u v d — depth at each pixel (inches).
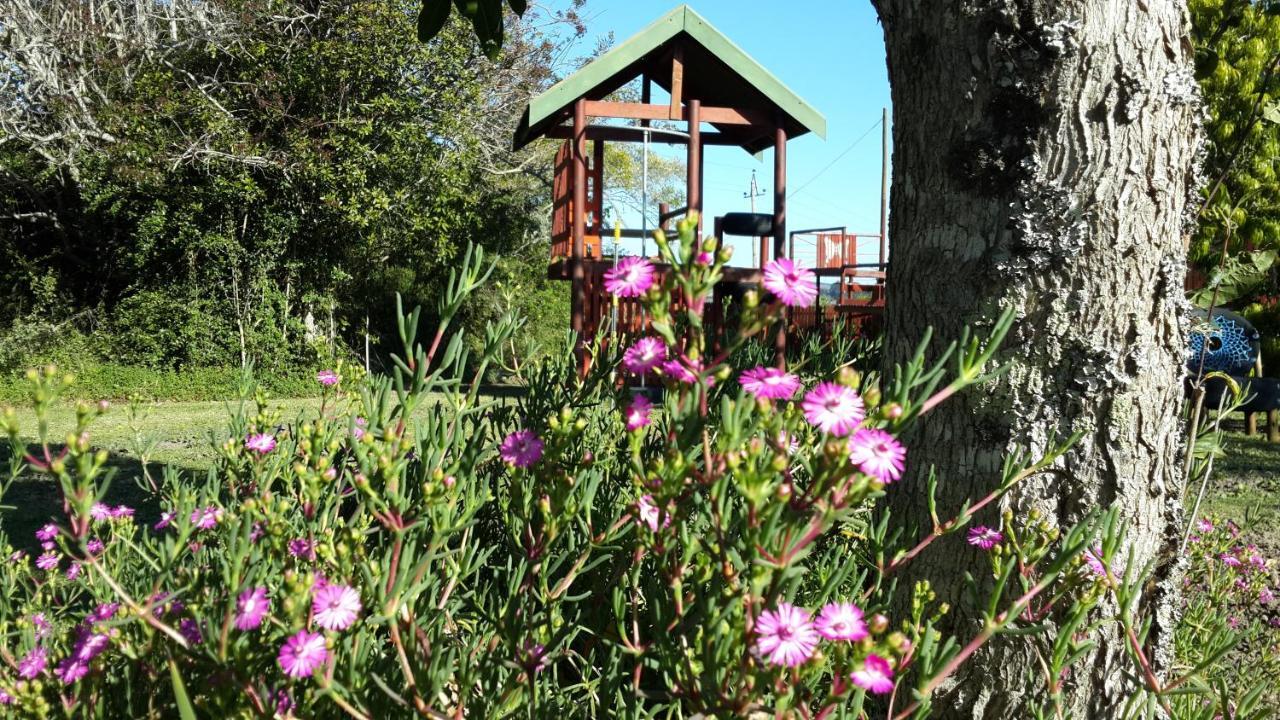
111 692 52.1
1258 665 91.1
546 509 53.0
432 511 47.7
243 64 629.6
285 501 51.7
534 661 53.5
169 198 629.0
